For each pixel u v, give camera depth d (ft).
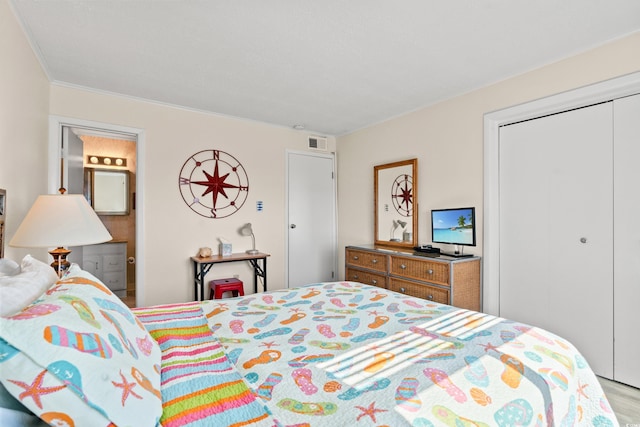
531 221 8.74
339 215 15.37
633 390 6.93
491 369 3.37
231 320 5.10
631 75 6.86
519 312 8.96
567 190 8.07
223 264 12.49
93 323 2.77
